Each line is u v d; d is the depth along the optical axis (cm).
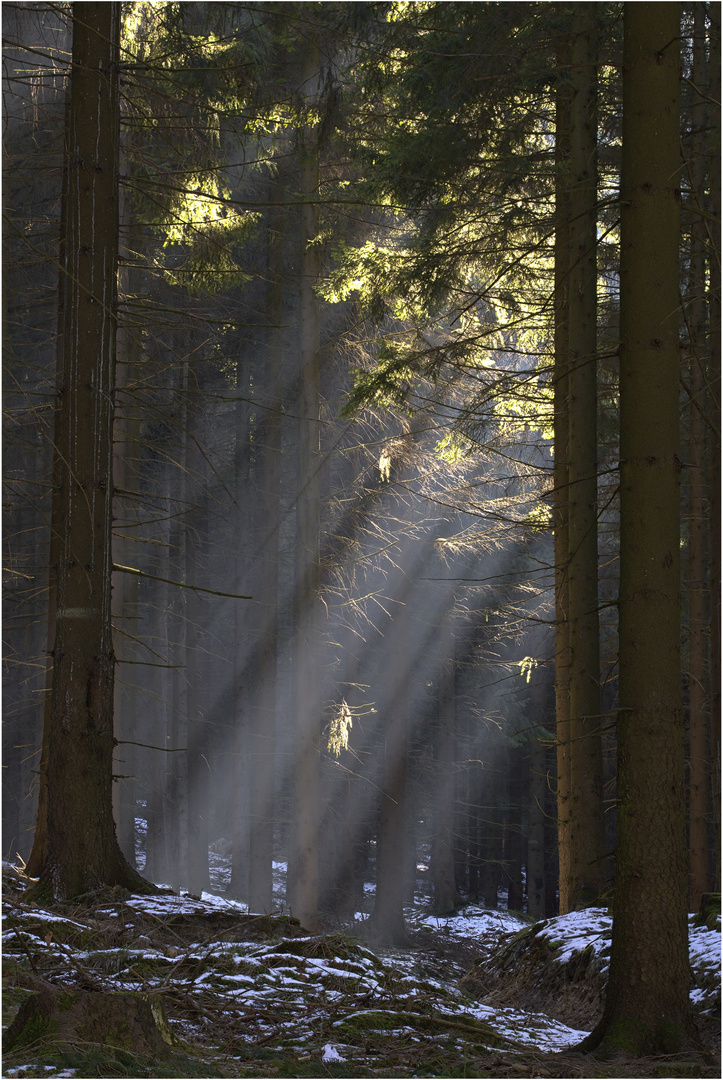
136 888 805
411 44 1102
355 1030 526
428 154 1105
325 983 610
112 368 858
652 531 644
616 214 1297
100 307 841
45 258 797
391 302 1441
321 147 1461
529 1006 926
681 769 633
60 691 802
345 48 1248
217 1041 480
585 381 1205
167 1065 395
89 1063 365
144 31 1236
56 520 950
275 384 1908
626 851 629
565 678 1269
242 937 694
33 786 1923
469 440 1441
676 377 659
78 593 811
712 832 1262
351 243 1689
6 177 1198
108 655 827
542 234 1265
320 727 1683
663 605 638
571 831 1191
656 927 609
